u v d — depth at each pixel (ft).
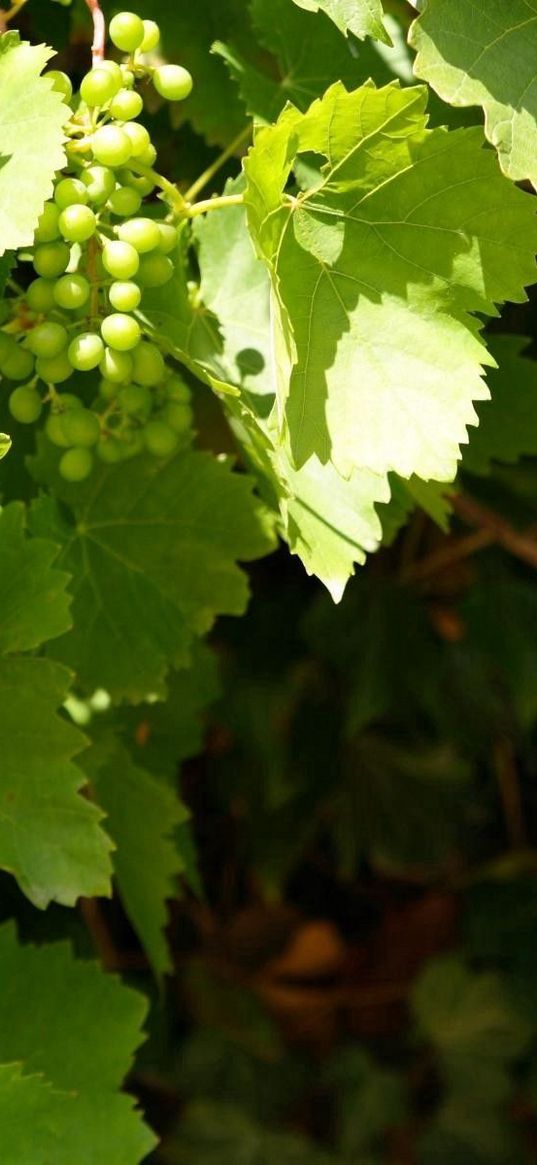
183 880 4.44
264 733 3.96
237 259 2.45
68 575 2.34
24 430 2.58
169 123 2.74
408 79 2.52
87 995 2.64
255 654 3.98
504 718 4.06
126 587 2.56
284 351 2.14
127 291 2.17
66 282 2.18
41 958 2.65
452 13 2.22
